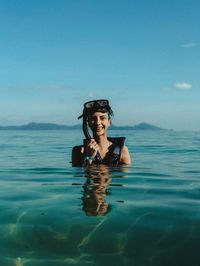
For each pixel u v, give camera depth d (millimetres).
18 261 677
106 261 671
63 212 933
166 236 769
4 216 908
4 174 1661
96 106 1683
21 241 759
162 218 879
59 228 817
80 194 1159
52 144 4570
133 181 1405
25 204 1022
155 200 1066
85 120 1728
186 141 5395
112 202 1038
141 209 957
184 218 877
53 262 672
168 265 655
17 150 3354
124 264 661
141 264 661
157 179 1467
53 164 2039
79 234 784
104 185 1322
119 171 1646
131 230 800
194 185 1334
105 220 867
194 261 667
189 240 748
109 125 1750
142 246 726
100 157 1760
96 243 742
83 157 1778
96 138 1745
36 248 727
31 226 834
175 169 1812
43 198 1104
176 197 1109
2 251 717
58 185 1327
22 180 1473
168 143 4637
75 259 680
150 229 807
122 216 894
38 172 1711
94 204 1018
